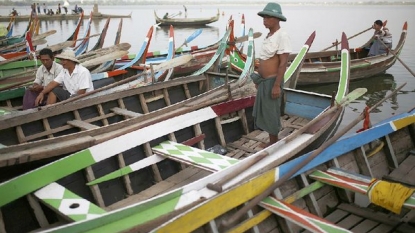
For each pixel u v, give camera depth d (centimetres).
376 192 330
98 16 4059
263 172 341
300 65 609
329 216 379
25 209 309
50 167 318
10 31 1619
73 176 345
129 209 264
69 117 476
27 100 553
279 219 339
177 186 388
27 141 420
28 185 300
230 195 296
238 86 607
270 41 393
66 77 535
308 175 380
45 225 302
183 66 1009
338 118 479
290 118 560
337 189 403
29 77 752
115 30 2830
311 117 548
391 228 358
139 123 433
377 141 471
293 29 2628
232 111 515
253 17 5197
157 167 405
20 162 328
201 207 273
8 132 416
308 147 412
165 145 416
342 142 414
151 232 242
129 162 397
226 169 329
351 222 369
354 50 1177
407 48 1642
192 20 3006
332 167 392
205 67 712
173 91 647
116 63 956
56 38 2291
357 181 358
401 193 320
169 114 459
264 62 405
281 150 379
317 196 384
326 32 2384
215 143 499
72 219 268
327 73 999
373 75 1130
